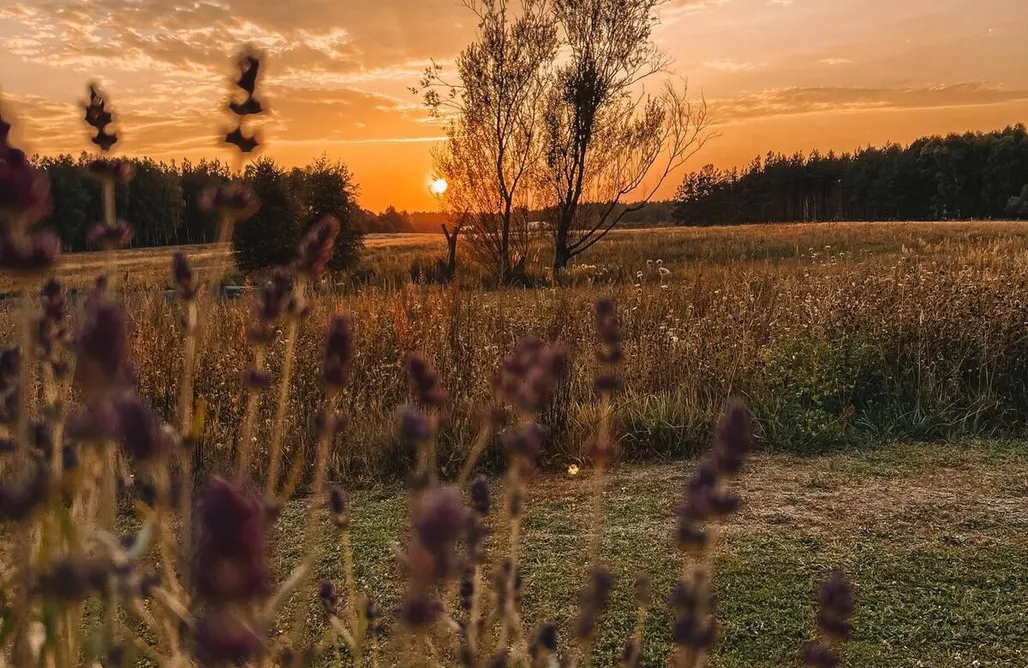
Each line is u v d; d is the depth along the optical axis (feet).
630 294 28.55
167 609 3.95
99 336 2.45
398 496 15.39
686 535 4.02
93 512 4.00
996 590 10.96
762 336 22.71
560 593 11.03
